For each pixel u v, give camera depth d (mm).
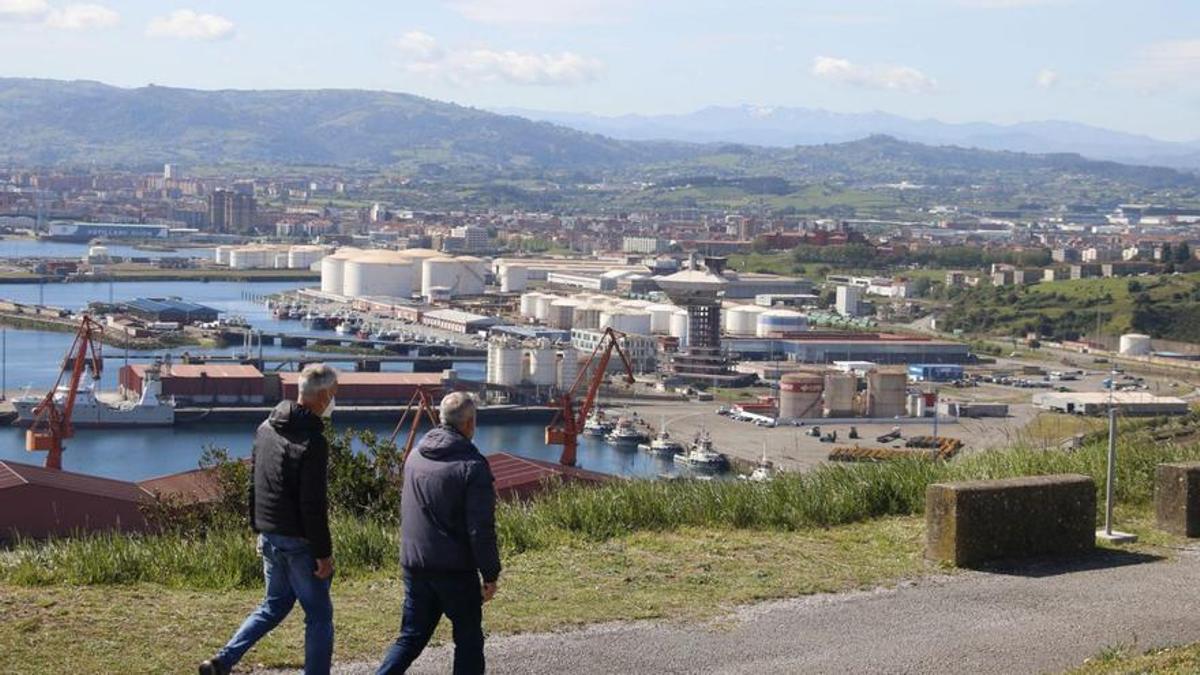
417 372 197375
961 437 136875
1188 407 111000
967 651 16109
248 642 14156
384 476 27719
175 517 28344
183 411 148625
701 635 16609
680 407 171000
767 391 188750
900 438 142875
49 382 169875
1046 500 20672
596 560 20125
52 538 23047
